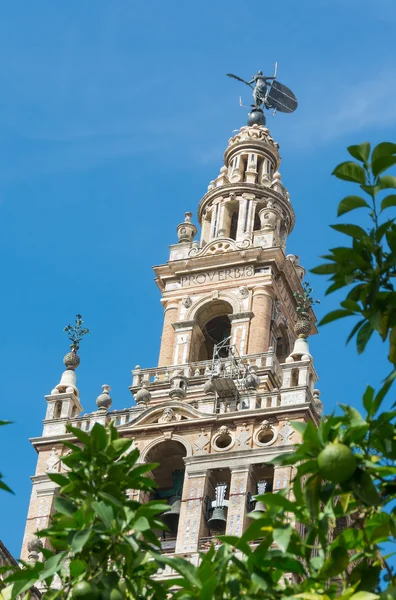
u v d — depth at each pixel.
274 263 86.38
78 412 78.25
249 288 85.50
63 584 29.48
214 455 72.38
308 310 84.56
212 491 72.00
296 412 73.00
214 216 90.94
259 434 72.75
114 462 29.31
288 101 99.81
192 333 84.81
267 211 89.56
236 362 79.88
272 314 84.94
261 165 94.50
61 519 28.72
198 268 87.19
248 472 71.31
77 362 80.50
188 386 79.00
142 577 28.97
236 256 86.81
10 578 29.12
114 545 28.45
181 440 73.69
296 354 76.31
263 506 70.25
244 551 27.89
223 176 93.62
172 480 74.31
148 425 74.56
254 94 99.75
